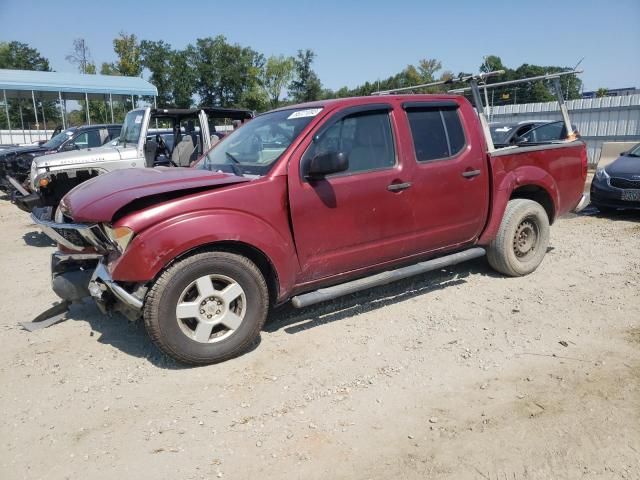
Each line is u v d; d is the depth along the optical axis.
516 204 5.59
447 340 4.23
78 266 4.45
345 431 3.07
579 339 4.19
